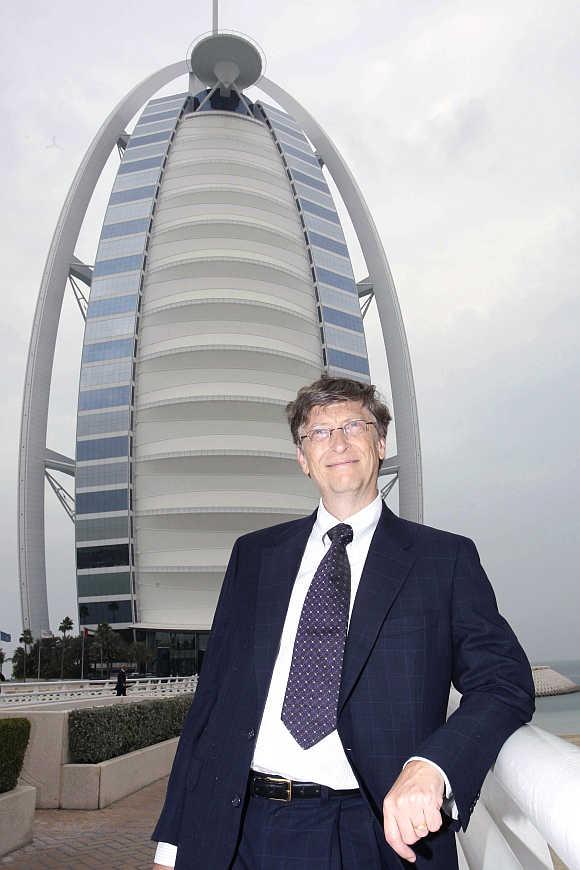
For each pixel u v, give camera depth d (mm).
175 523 86875
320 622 2732
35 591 86125
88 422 90312
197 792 2738
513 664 2396
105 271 96500
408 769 1982
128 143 105500
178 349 90062
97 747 12305
